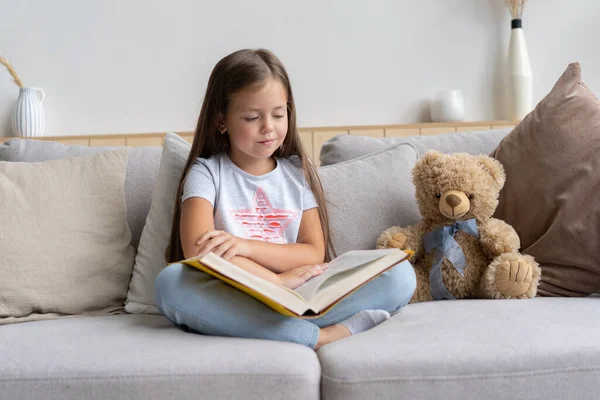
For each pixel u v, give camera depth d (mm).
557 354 983
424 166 1544
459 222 1502
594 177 1449
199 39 2689
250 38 2697
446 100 2627
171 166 1552
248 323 1107
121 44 2676
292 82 2711
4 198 1463
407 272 1324
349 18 2721
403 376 957
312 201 1569
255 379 945
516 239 1469
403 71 2742
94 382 950
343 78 2727
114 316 1396
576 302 1317
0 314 1387
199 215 1413
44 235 1447
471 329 1097
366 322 1209
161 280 1146
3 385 955
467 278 1474
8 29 2650
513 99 2666
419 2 2736
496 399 963
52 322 1336
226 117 1506
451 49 2756
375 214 1596
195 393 945
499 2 2756
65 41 2666
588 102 1550
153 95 2684
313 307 1078
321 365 1007
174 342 1052
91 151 1720
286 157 1630
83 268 1456
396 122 2744
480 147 1763
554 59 2779
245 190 1539
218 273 1058
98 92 2674
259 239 1504
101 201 1534
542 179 1518
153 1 2676
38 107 2564
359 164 1669
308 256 1471
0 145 1747
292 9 2703
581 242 1439
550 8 2773
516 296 1412
